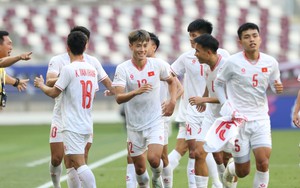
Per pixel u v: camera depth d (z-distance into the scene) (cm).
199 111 3453
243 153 3219
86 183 3231
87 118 3275
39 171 4831
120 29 10519
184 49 10450
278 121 8156
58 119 3531
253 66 3172
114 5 10575
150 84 3303
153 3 10544
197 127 3653
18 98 9519
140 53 3297
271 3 10544
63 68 3231
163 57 10425
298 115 3422
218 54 3366
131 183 3547
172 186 3981
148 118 3353
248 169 3272
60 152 3547
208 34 3334
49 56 10512
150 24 10531
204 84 3662
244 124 3194
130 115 3372
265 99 3231
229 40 10438
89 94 3275
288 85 8300
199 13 10512
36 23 10512
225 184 3503
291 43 10456
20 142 7038
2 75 3759
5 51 3759
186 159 5312
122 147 6353
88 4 10594
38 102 9538
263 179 3192
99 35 10494
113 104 9488
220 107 3372
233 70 3181
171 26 10481
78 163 3247
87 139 3309
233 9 10475
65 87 3238
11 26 10488
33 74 8988
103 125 9031
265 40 10481
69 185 3403
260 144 3181
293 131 7850
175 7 10500
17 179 4444
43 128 8731
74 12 10550
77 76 3241
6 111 9531
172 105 3394
